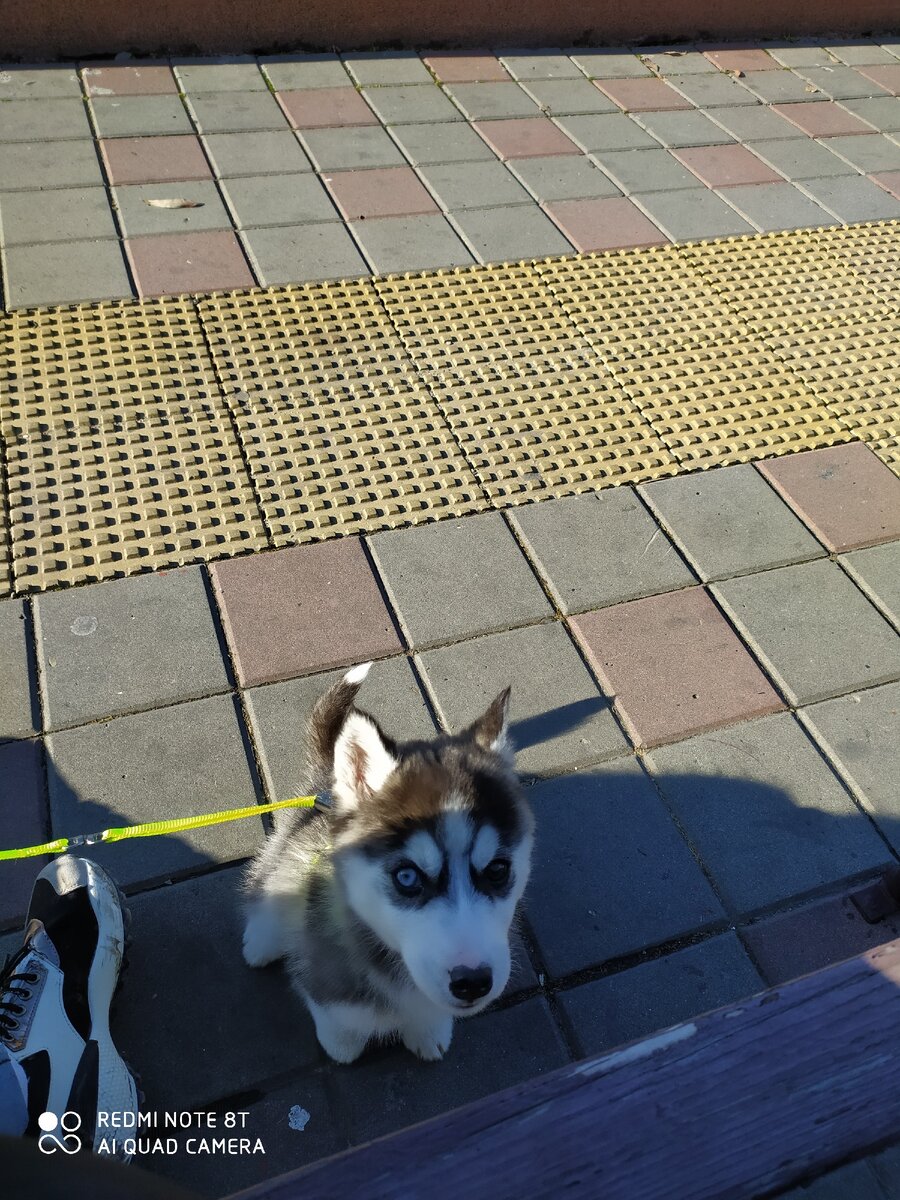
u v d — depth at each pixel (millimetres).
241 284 1674
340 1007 768
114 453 1344
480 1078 819
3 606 1147
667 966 899
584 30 2531
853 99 2467
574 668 1148
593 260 1812
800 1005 471
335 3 2320
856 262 1865
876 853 999
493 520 1312
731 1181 425
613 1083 443
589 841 988
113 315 1578
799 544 1322
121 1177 446
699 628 1206
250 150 2033
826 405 1540
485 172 2043
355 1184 409
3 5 2131
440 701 1099
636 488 1379
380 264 1752
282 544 1253
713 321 1688
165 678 1093
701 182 2084
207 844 953
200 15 2258
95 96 2145
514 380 1529
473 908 694
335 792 799
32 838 947
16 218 1773
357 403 1461
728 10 2609
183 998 850
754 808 1029
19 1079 728
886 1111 446
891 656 1193
